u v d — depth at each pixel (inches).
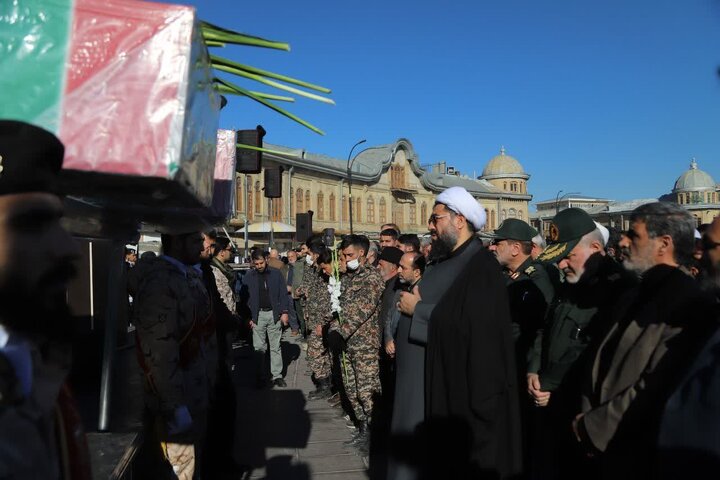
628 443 89.0
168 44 63.9
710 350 67.8
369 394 215.9
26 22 63.1
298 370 381.1
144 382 121.3
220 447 190.7
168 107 63.1
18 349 43.8
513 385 113.3
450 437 115.3
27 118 61.8
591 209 2362.2
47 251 45.9
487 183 3056.1
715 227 81.1
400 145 2201.0
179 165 62.8
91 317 190.9
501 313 114.7
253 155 252.4
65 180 65.4
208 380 144.6
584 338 119.2
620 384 92.0
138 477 131.6
